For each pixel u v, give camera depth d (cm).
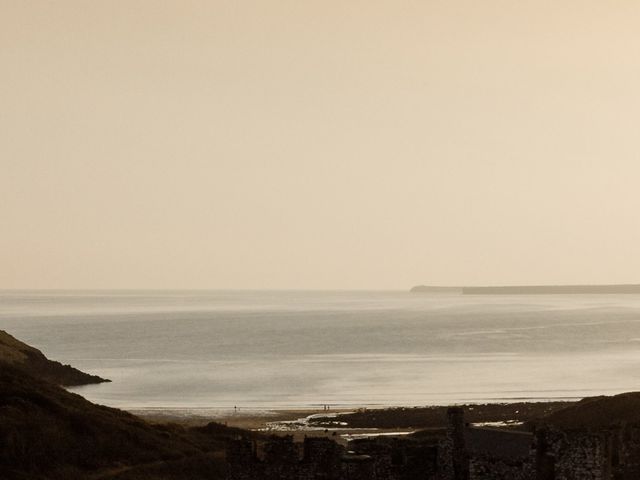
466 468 9281
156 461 16875
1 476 15350
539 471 8694
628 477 8900
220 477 16138
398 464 9506
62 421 17800
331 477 9462
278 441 9688
